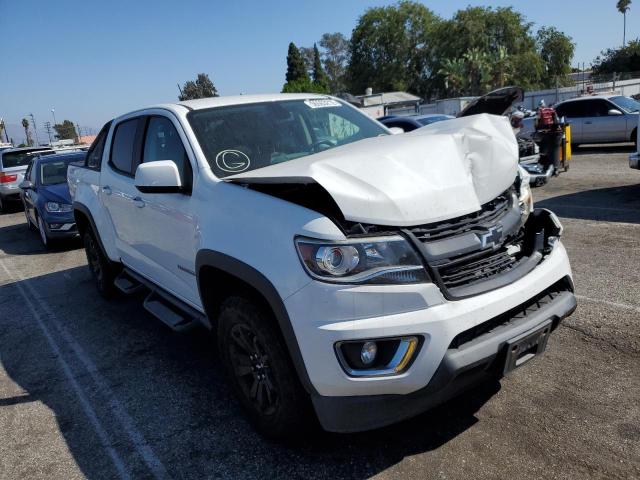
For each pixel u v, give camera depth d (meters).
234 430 3.14
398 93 38.62
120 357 4.34
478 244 2.56
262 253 2.57
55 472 2.94
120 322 5.15
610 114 15.59
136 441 3.14
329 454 2.82
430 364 2.32
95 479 2.85
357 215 2.38
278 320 2.50
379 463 2.71
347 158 2.66
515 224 2.86
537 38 66.31
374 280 2.31
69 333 5.02
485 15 64.25
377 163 2.60
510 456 2.65
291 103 4.02
